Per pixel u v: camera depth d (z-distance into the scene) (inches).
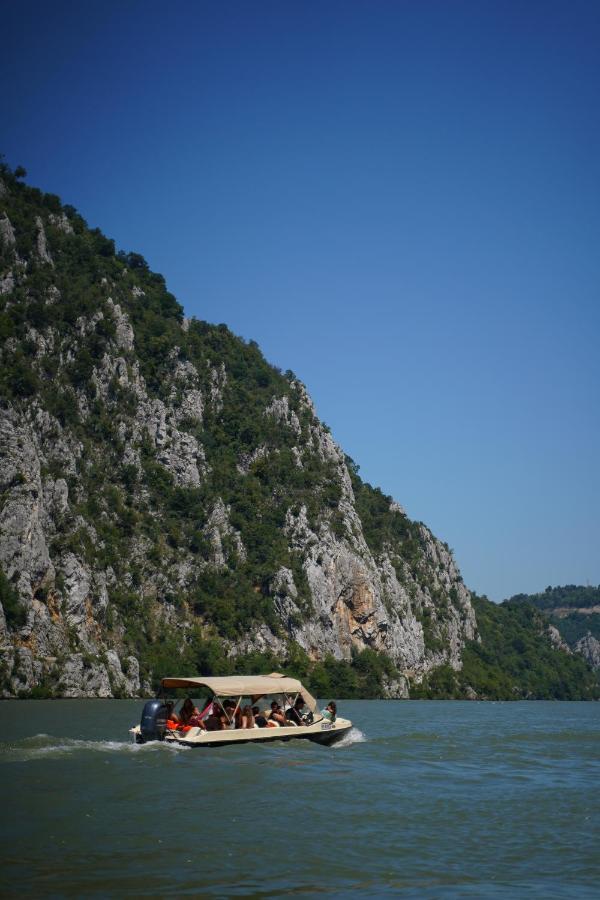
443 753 1873.8
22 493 4960.6
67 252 7682.1
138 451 6761.8
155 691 5344.5
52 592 4997.5
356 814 1138.0
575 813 1186.0
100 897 777.6
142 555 6225.4
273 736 1745.8
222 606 6373.0
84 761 1451.8
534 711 4901.6
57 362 6496.1
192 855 915.4
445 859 936.3
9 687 4315.9
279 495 7564.0
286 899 788.0
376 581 7672.2
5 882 810.8
